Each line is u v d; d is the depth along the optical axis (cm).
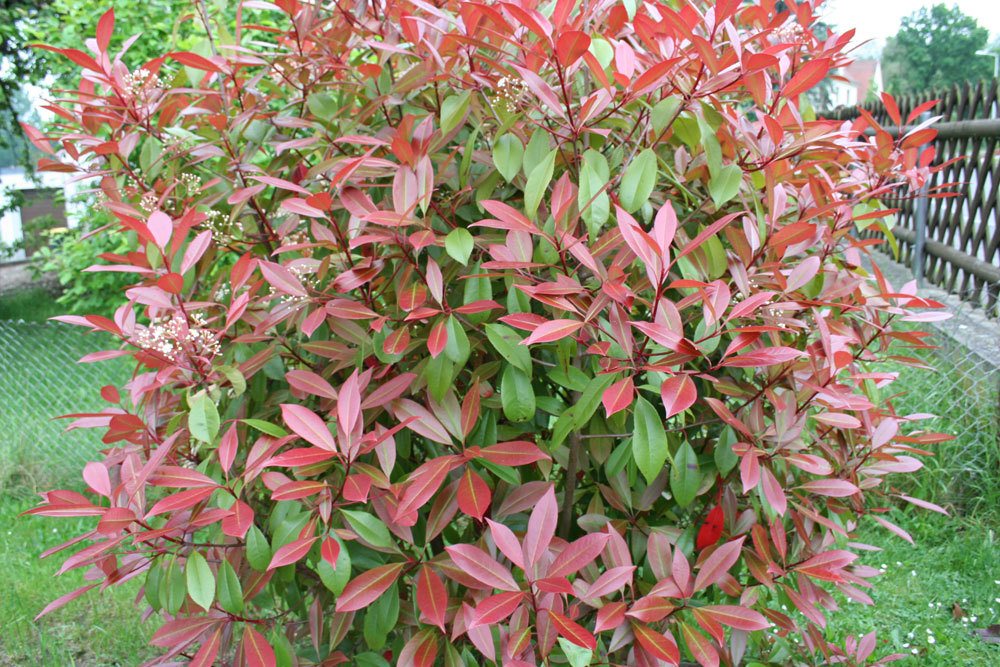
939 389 394
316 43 179
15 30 891
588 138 161
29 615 336
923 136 192
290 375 155
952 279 580
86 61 167
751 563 162
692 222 174
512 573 149
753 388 160
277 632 156
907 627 298
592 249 142
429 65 160
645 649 138
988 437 371
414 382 160
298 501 151
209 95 182
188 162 196
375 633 150
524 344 132
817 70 146
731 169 151
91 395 544
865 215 178
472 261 168
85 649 316
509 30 142
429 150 155
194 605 166
